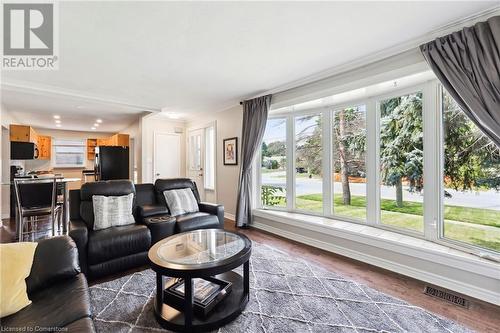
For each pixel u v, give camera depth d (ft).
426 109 8.11
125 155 18.85
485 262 6.26
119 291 6.68
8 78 10.05
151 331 5.13
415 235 8.45
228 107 15.15
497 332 5.12
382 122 9.72
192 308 5.11
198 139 18.75
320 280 7.36
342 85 9.20
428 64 6.72
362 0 5.33
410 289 6.86
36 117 17.88
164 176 18.90
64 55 7.93
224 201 15.56
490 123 5.67
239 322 5.40
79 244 7.11
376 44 7.29
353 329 5.20
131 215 9.41
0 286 3.80
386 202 9.55
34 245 4.75
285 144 13.21
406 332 5.11
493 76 5.57
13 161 17.21
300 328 5.23
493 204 6.61
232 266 5.34
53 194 10.90
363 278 7.52
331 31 6.60
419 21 6.14
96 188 9.45
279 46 7.40
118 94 12.61
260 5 5.48
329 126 11.57
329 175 11.56
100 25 6.21
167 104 14.78
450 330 5.16
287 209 12.98
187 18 5.94
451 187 7.56
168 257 5.61
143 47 7.42
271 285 7.02
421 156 8.42
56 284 4.56
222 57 8.16
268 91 11.90
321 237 10.25
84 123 20.98
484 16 5.84
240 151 14.29
